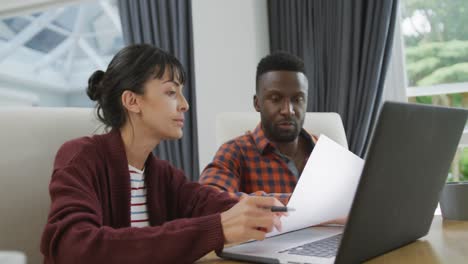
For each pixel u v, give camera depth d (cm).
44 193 94
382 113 53
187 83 266
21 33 336
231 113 162
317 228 93
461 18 235
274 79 137
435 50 240
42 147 96
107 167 88
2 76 336
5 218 88
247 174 144
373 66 223
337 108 231
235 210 66
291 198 72
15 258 31
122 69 92
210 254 75
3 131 91
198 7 257
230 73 249
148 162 100
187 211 101
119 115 94
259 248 72
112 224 88
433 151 66
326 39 237
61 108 104
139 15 280
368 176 53
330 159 75
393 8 224
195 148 262
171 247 62
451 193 95
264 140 143
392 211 61
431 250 68
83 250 63
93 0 317
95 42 326
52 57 334
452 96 238
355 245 56
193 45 265
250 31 244
